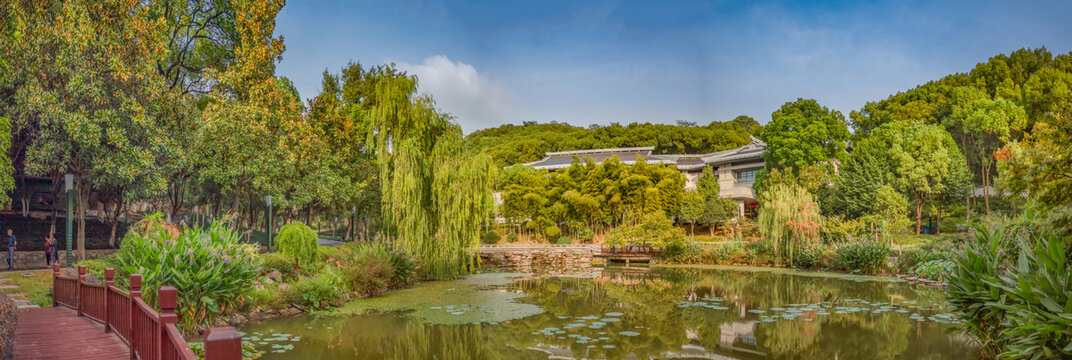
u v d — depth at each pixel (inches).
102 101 796.0
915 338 468.4
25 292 555.8
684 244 1362.0
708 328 516.4
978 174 1835.6
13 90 792.9
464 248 930.7
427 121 929.5
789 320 556.1
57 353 301.1
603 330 509.4
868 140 1718.8
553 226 1728.6
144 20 848.9
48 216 1160.8
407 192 842.2
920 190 1529.3
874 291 783.7
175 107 916.6
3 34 732.7
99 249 1033.5
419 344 456.1
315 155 1054.4
